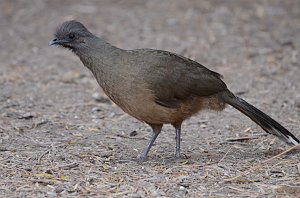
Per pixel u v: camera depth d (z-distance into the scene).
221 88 12.20
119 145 13.05
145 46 21.28
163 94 11.52
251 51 20.75
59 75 18.78
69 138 13.38
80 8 25.48
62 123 14.48
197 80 11.84
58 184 10.52
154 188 10.33
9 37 22.58
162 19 24.14
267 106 15.97
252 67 19.36
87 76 18.73
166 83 11.52
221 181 10.69
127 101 11.53
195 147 12.97
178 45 21.36
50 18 24.39
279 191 10.22
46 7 25.61
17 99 16.27
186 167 11.44
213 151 12.67
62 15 24.62
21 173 11.02
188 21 23.89
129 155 12.38
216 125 14.53
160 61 11.63
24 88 17.30
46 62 20.12
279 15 24.53
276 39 21.89
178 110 11.75
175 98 11.68
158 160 12.05
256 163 11.67
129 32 22.73
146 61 11.55
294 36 22.19
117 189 10.30
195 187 10.42
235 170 11.28
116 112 15.57
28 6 25.70
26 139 13.19
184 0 26.38
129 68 11.44
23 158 11.84
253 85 17.75
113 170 11.27
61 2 26.27
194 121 14.82
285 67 19.27
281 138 12.37
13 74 18.61
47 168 11.25
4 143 12.85
